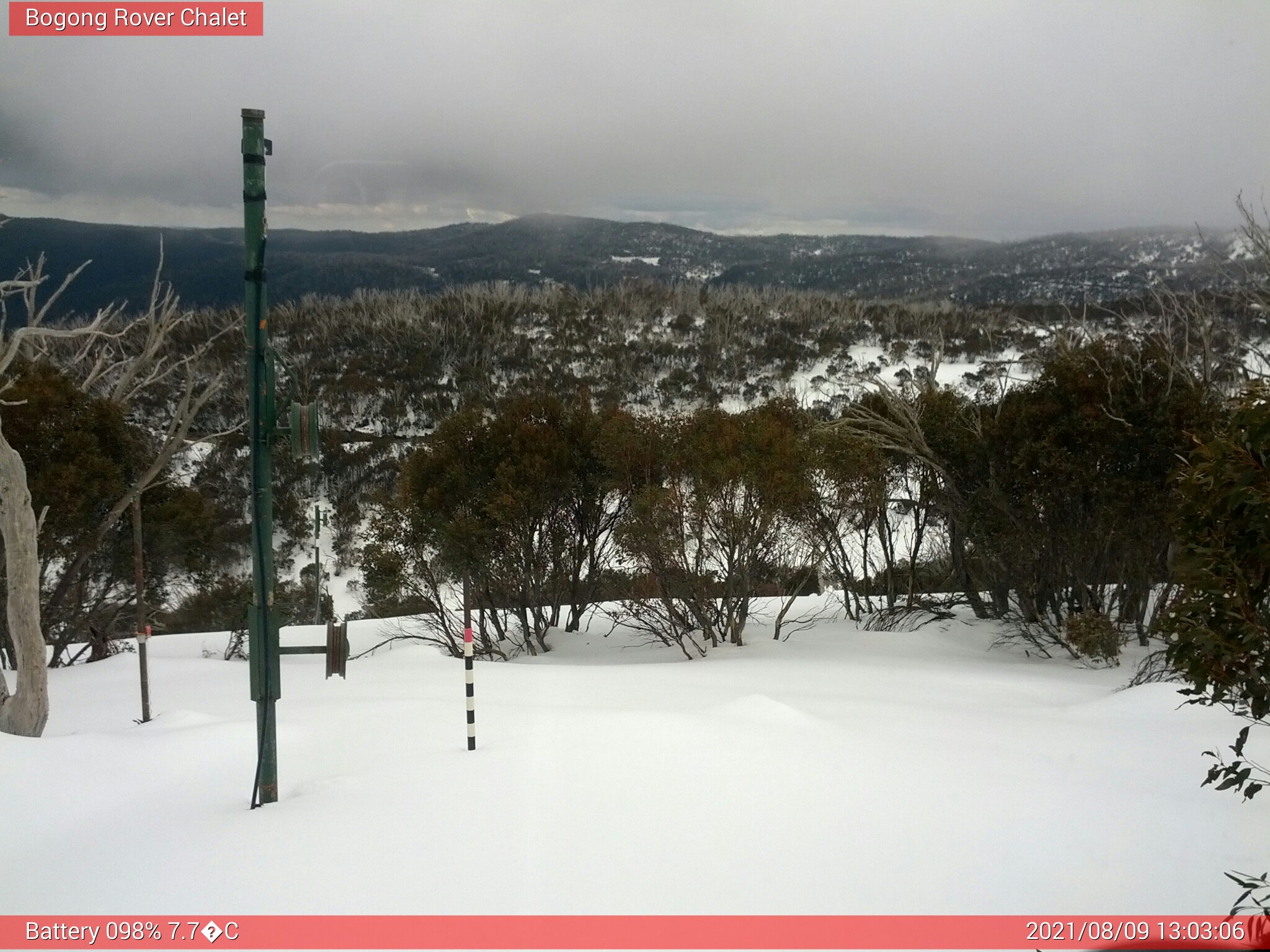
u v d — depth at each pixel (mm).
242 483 32594
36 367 18297
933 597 22812
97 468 17969
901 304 60469
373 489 33000
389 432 40531
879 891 4105
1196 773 6121
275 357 5672
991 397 20016
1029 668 14789
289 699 10555
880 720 8094
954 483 19578
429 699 9805
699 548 16766
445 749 6613
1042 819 4973
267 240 5617
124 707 11484
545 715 7621
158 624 26188
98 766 6441
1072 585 17891
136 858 4723
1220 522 3752
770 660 15078
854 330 59281
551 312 61219
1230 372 18734
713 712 7555
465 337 51688
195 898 4156
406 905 3973
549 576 19797
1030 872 4324
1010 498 17984
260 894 4133
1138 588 17094
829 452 18062
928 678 12602
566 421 19891
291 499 33031
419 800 5195
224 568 27281
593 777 5539
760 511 16500
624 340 55781
